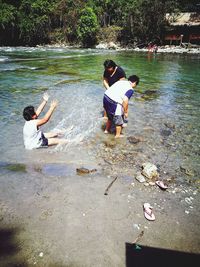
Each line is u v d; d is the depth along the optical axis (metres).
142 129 6.08
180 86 10.94
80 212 3.24
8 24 41.34
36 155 4.67
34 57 22.30
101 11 46.94
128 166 4.41
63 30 46.53
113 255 2.65
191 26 39.28
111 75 5.87
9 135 5.46
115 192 3.68
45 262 2.54
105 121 6.56
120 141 5.39
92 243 2.78
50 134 5.44
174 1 40.62
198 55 29.11
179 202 3.54
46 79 11.66
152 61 20.95
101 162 4.51
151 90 10.01
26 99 8.22
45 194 3.57
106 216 3.19
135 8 40.62
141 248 2.75
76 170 4.21
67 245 2.74
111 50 36.28
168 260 2.62
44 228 2.96
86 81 11.41
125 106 5.26
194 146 5.27
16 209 3.26
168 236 2.94
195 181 4.05
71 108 7.49
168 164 4.54
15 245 2.72
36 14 43.56
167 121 6.66
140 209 3.36
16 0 42.62
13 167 4.24
